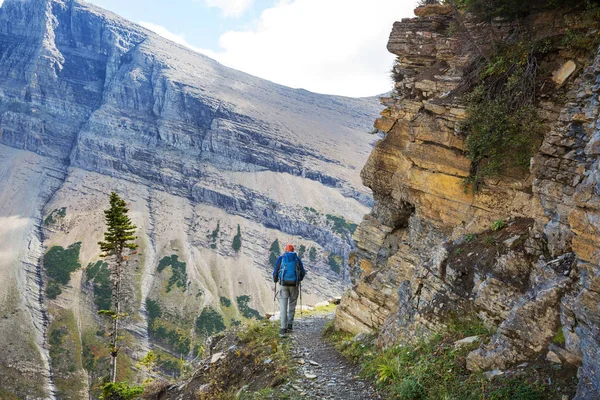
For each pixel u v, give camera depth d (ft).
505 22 36.55
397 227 51.11
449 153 38.42
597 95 25.40
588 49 30.19
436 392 24.32
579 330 20.43
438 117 39.19
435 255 33.37
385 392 27.30
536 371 21.93
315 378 31.94
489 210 34.63
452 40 43.16
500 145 33.86
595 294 19.74
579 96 26.76
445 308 30.25
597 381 18.74
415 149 41.29
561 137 27.22
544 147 28.02
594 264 20.42
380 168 50.49
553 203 26.61
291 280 43.62
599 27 29.84
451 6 45.19
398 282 42.75
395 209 49.88
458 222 37.73
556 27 32.68
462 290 29.81
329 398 28.30
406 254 43.47
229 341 51.29
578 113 26.32
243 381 36.91
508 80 33.71
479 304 28.22
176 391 43.88
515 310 24.35
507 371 22.98
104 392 66.85
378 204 53.36
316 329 50.90
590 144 22.49
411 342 31.27
